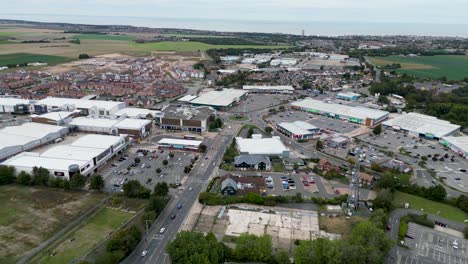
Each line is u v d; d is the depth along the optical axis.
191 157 142.88
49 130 158.00
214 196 108.50
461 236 93.00
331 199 108.50
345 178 125.06
